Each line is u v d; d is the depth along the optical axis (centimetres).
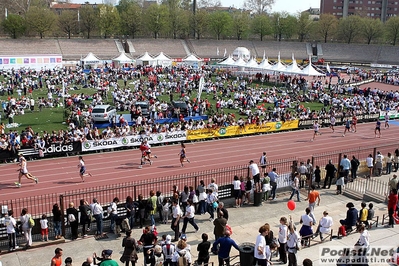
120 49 10944
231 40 12456
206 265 1395
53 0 19075
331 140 3906
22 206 2178
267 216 2052
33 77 6881
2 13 13338
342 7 16400
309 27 13188
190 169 2898
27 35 10875
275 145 3662
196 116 4531
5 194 2375
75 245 1733
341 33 13012
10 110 3988
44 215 1744
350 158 3247
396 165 2883
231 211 2123
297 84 6856
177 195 1947
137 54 10944
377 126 4138
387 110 5066
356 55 12300
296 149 3525
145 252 1455
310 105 5584
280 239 1477
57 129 3788
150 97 5122
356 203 2234
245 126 4034
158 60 8544
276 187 2309
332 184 2612
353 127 4509
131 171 2845
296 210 2139
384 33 12712
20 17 10400
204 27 12588
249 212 2108
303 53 12519
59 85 6228
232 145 3647
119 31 11806
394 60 11781
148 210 1905
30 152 3098
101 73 7119
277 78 7594
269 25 13088
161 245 1477
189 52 11594
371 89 7344
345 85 7269
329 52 12544
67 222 1836
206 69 8419
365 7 16262
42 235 1748
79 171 2789
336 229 1834
